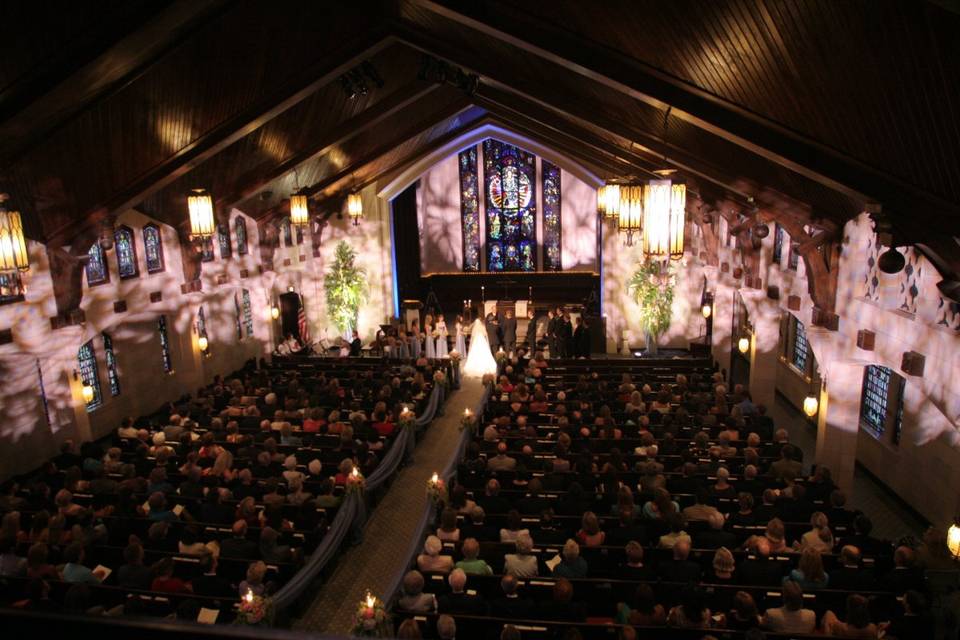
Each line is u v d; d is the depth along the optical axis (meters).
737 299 21.91
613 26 6.97
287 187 19.75
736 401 14.45
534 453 12.43
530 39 7.79
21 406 13.08
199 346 18.58
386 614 6.99
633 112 10.48
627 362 18.95
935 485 11.40
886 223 6.62
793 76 6.03
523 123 19.53
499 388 16.45
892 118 5.70
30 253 12.64
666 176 7.12
